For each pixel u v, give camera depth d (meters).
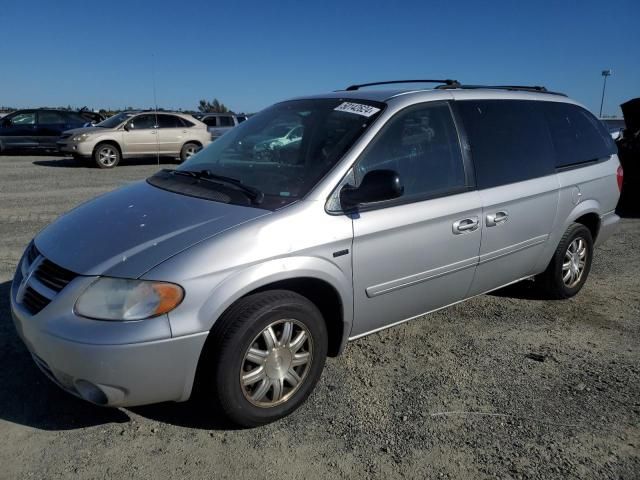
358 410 3.24
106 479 2.63
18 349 3.79
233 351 2.82
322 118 3.74
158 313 2.62
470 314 4.69
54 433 2.96
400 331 4.30
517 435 3.04
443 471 2.74
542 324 4.54
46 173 13.82
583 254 5.08
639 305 5.03
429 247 3.60
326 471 2.72
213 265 2.73
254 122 4.23
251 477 2.67
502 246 4.13
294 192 3.20
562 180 4.59
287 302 2.98
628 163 9.12
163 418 3.12
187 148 17.02
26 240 6.63
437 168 3.71
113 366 2.57
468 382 3.58
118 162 15.89
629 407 3.34
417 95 3.79
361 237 3.22
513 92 4.52
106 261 2.75
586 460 2.85
